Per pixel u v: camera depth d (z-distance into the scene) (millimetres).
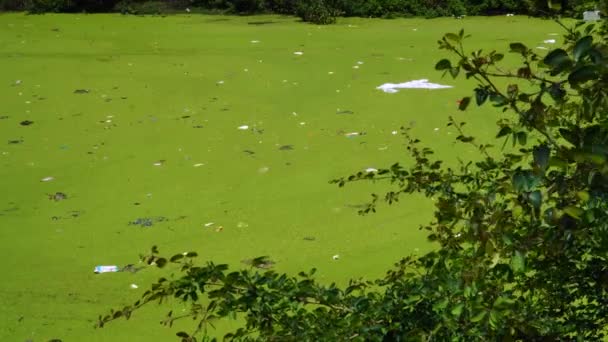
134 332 5445
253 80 11859
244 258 6465
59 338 5426
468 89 10836
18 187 8250
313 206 7434
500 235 2551
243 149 9031
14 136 9766
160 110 10586
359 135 9266
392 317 2719
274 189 7879
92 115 10469
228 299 2771
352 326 2604
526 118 2527
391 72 11969
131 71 12477
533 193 2330
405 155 8531
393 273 3174
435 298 2672
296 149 8953
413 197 7488
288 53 13523
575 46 2275
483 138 8852
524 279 3270
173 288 2773
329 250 6527
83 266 6500
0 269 6480
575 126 2506
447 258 3031
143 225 7234
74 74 12320
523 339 2736
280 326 2852
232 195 7801
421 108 10141
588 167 2299
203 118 10195
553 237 2479
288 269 6219
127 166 8711
